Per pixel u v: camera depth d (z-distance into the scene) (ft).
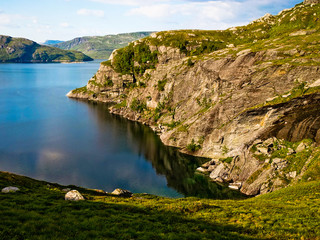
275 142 291.58
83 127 516.32
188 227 97.91
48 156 356.38
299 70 322.96
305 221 108.27
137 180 298.76
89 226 84.43
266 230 100.12
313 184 180.04
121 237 78.13
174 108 532.32
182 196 263.29
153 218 104.68
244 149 308.81
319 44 395.14
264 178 256.93
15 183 153.07
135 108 629.92
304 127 278.26
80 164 334.65
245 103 362.12
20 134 449.48
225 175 304.50
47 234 72.69
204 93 463.42
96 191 187.11
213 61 461.78
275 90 337.72
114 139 448.24
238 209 131.85
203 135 394.11
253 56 415.03
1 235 67.41
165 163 353.10
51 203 111.55
